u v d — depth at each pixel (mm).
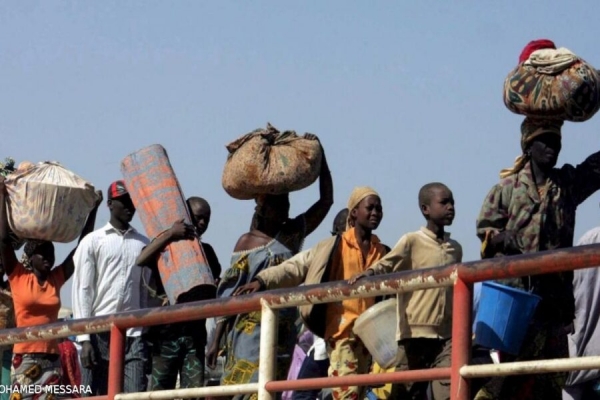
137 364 9695
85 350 10070
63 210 10242
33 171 10336
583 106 7141
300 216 9047
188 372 9148
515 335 6793
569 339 8297
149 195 9398
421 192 7695
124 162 9703
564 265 5293
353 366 7844
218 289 8781
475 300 7496
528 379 6992
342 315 7883
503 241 7199
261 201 8820
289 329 8469
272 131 8906
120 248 10234
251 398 8344
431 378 5844
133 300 10258
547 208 7203
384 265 7512
